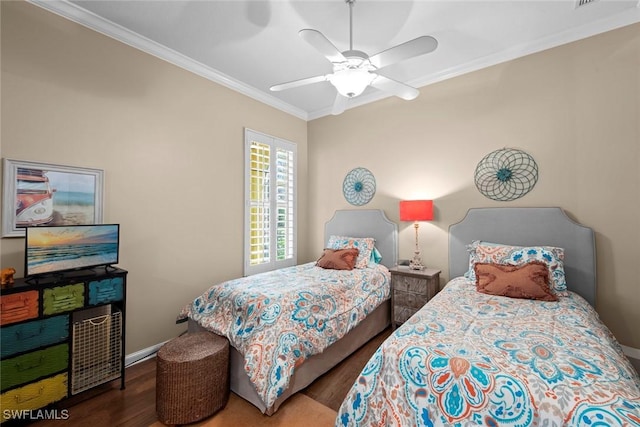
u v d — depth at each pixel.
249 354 1.83
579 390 1.04
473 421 1.11
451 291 2.34
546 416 1.00
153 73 2.70
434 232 3.31
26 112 1.99
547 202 2.65
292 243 4.23
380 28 2.45
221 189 3.31
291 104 4.18
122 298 2.12
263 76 3.34
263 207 3.81
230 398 2.01
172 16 2.30
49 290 1.79
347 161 4.11
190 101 3.01
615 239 2.36
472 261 2.75
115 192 2.43
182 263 2.92
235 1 2.14
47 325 1.78
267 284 2.47
